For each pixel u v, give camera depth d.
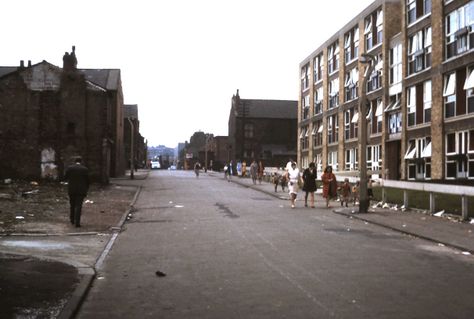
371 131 38.56
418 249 12.11
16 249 11.55
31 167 38.94
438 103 27.94
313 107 53.94
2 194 25.31
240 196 29.78
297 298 7.49
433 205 18.94
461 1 26.09
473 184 24.77
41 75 39.41
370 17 38.78
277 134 89.38
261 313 6.73
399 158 34.41
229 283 8.46
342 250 11.78
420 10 31.00
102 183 39.09
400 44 33.84
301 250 11.73
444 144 27.55
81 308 7.07
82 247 12.18
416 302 7.29
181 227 15.96
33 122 39.16
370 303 7.21
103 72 53.12
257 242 12.91
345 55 44.19
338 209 21.39
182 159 151.75
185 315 6.69
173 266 9.94
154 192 32.19
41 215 18.06
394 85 34.59
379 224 16.61
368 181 25.20
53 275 8.72
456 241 12.88
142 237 13.96
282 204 24.77
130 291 8.01
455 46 26.84
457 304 7.20
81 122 39.41
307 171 23.31
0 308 6.75
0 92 39.00
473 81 24.98
